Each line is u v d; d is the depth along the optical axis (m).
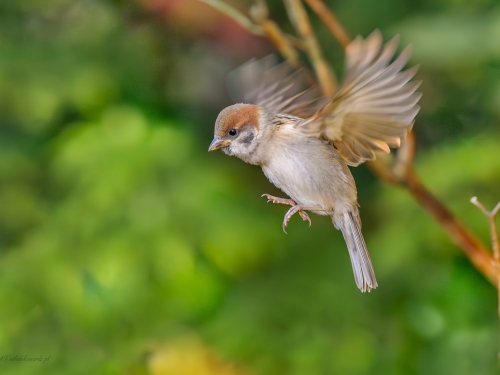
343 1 12.65
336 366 10.89
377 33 6.52
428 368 10.97
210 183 11.24
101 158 11.25
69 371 10.66
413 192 9.48
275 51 13.02
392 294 11.50
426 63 10.75
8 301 10.72
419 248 10.87
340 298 11.48
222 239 10.84
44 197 11.93
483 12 10.77
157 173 11.17
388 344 11.20
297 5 9.57
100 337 11.02
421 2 12.05
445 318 11.08
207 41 12.91
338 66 13.18
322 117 7.47
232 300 11.49
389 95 6.55
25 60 12.03
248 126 7.68
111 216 10.89
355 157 7.70
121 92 12.32
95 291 10.89
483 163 10.90
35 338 10.91
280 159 7.65
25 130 12.23
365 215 12.93
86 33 12.55
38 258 10.91
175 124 11.92
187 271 10.77
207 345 11.02
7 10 12.37
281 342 11.07
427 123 12.68
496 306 10.98
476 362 10.73
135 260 10.60
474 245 9.38
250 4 12.97
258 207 11.59
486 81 11.41
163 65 12.98
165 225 10.80
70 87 11.95
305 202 7.73
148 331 11.10
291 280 11.68
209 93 13.27
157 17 12.64
